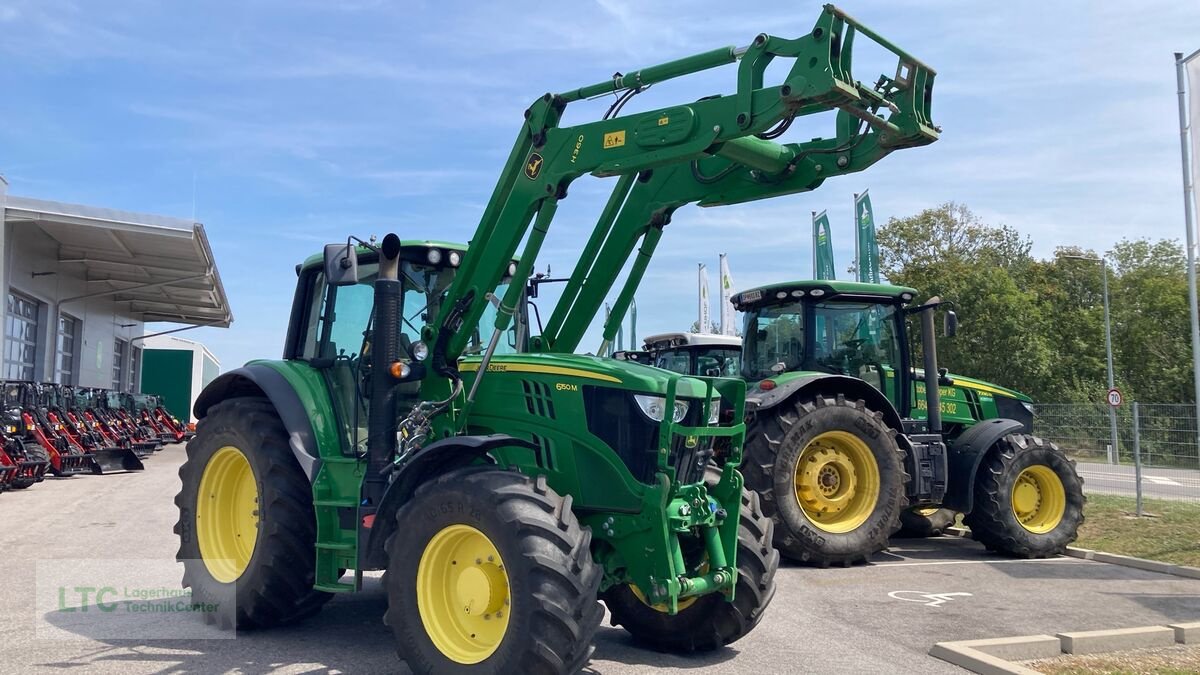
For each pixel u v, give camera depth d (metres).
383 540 4.62
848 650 5.21
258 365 5.85
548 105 5.02
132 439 19.47
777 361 9.45
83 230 18.84
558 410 4.76
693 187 5.45
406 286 5.57
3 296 17.22
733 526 4.79
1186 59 8.74
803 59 4.23
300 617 5.48
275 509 5.24
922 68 4.65
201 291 26.39
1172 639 5.43
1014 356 29.50
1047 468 8.91
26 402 15.20
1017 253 37.44
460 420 5.00
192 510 5.80
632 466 4.57
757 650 5.20
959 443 8.94
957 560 8.54
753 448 7.97
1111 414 13.84
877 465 8.18
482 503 4.13
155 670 4.60
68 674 4.51
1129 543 9.02
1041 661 5.03
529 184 5.04
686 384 4.65
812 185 5.16
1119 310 36.88
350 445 5.37
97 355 26.72
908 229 35.34
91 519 10.19
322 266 5.87
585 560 4.05
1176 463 12.63
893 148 4.78
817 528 7.92
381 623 5.66
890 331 9.44
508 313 5.04
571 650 3.91
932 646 5.18
